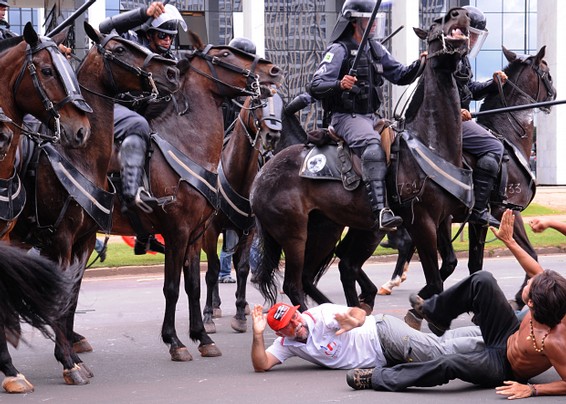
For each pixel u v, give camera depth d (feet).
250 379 28.17
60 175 27.91
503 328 25.30
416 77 35.58
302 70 132.67
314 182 35.35
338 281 58.44
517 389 24.21
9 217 26.55
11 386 26.61
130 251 71.20
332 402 24.59
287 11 131.85
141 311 46.52
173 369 30.60
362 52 34.96
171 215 32.27
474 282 25.79
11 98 26.96
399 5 117.60
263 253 36.88
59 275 23.56
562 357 23.53
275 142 38.88
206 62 34.47
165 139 32.63
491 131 38.58
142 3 104.99
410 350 26.55
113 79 29.81
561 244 73.20
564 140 125.18
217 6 128.16
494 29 141.28
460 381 26.76
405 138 33.71
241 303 40.14
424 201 33.42
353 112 34.99
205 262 66.28
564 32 123.44
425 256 33.88
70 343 29.30
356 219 34.76
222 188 39.93
